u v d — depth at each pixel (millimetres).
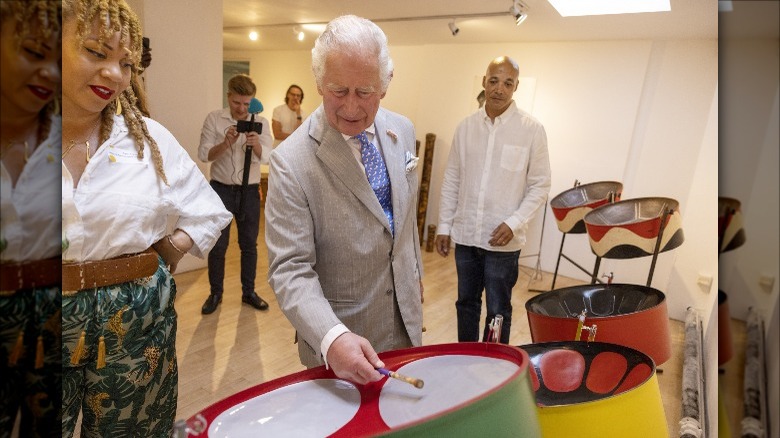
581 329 1130
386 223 1071
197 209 1230
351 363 778
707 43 3092
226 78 6422
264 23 4289
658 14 2672
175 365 1176
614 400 807
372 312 1109
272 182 1041
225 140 2660
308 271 994
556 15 2977
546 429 795
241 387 2061
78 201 953
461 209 2121
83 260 968
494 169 2027
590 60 3553
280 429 684
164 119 2979
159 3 2834
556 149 3781
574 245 3738
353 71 888
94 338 987
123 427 1079
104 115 1014
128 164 1039
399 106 4762
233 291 3121
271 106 6156
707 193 1953
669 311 2146
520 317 2920
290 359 2312
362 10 3451
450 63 4312
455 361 805
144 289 1057
